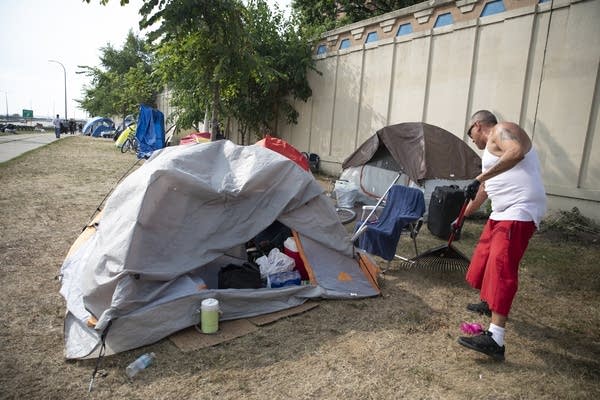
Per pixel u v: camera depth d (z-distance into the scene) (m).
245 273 4.10
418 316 3.99
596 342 3.64
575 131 7.58
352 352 3.33
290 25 14.76
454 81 9.72
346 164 9.43
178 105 14.38
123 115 34.06
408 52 10.91
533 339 3.67
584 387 2.97
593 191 7.33
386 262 5.58
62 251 5.30
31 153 16.55
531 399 2.83
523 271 5.39
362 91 12.55
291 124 16.12
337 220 4.51
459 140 8.05
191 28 7.17
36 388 2.73
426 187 7.80
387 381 2.97
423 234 7.16
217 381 2.88
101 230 3.82
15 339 3.29
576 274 5.29
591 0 7.26
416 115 10.73
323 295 4.20
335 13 17.23
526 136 3.20
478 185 3.86
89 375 2.89
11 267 4.70
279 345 3.38
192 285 3.58
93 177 11.17
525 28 8.23
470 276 3.61
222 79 8.07
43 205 7.64
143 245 3.43
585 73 7.40
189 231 3.72
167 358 3.13
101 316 3.12
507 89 8.61
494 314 3.23
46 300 3.97
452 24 9.72
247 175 3.99
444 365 3.21
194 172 3.92
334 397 2.77
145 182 3.62
